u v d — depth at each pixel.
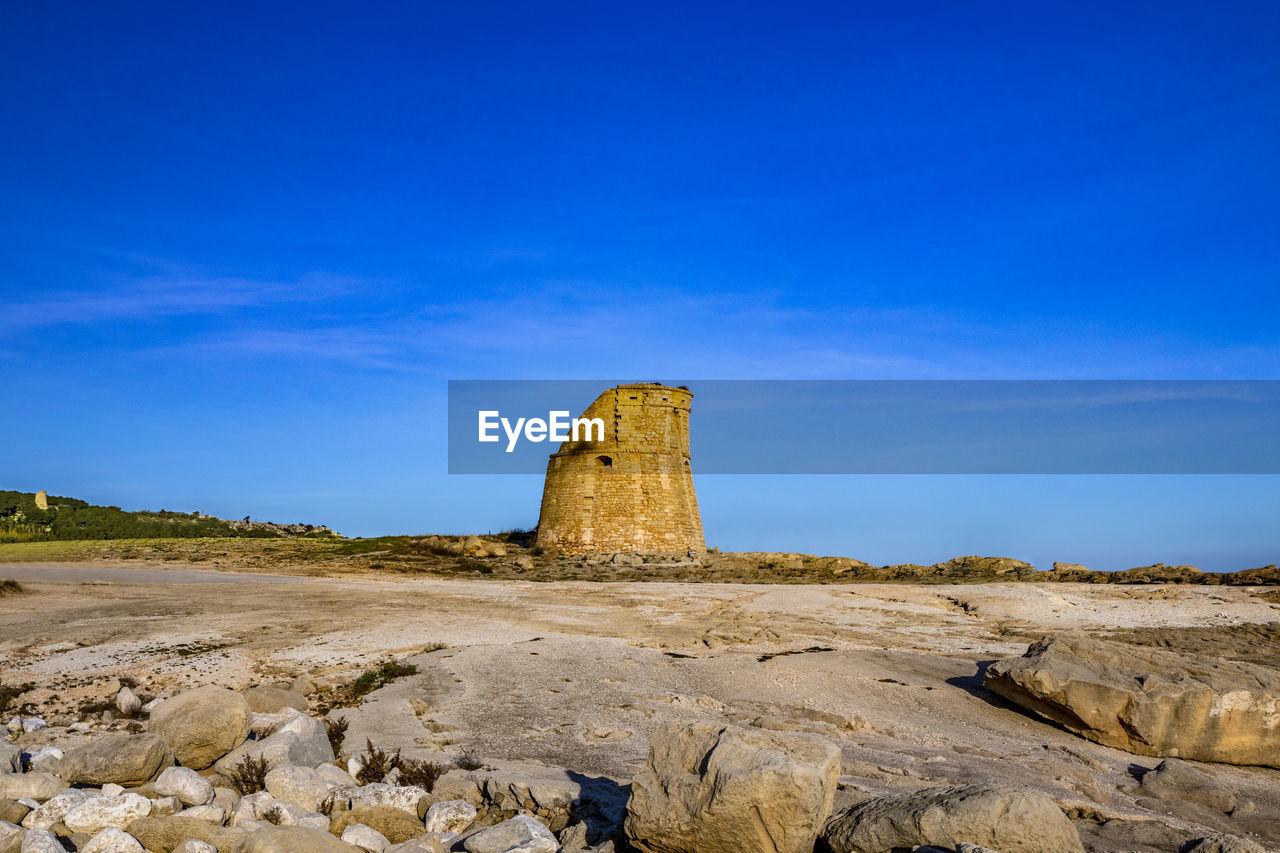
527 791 12.23
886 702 20.34
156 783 11.73
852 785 13.04
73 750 12.59
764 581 48.00
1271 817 14.03
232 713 13.65
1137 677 18.45
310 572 47.28
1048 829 9.43
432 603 35.44
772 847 9.17
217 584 40.00
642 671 22.56
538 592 40.06
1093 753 17.50
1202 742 17.48
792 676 21.83
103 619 29.09
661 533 58.22
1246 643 28.34
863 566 53.03
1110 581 44.66
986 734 18.55
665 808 9.65
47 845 9.48
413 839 10.48
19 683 20.61
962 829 9.45
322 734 14.45
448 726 17.62
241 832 10.27
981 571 48.94
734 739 9.87
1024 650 27.38
